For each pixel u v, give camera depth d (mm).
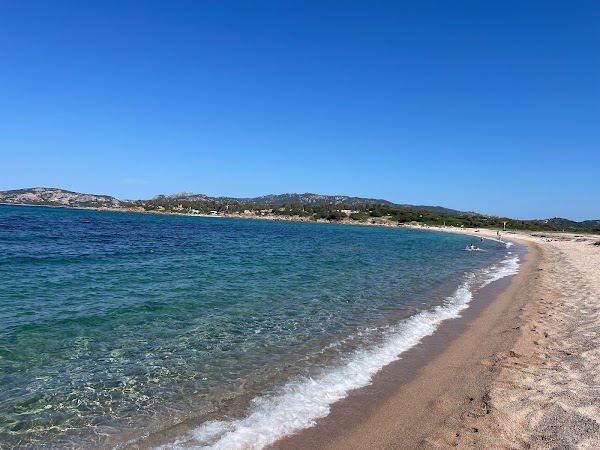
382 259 33844
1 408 6828
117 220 99750
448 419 6512
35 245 34000
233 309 14133
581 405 6609
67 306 13742
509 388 7457
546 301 15570
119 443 5918
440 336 11648
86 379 8109
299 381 8273
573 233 120000
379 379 8430
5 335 10484
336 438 6078
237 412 6918
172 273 21781
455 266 30312
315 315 13688
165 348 10039
